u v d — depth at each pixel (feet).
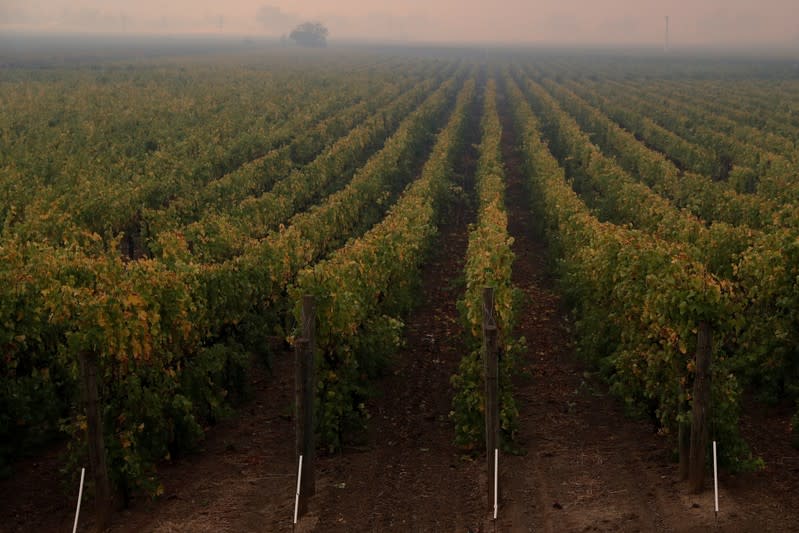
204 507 31.91
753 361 41.45
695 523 28.99
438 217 89.30
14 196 75.97
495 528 29.66
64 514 31.94
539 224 84.53
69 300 35.91
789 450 35.70
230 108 157.38
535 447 37.29
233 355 41.96
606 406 42.22
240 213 73.56
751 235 51.78
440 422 40.91
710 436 32.01
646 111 178.29
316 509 31.48
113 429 32.68
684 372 33.96
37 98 164.76
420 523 30.45
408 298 56.44
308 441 31.40
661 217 68.80
